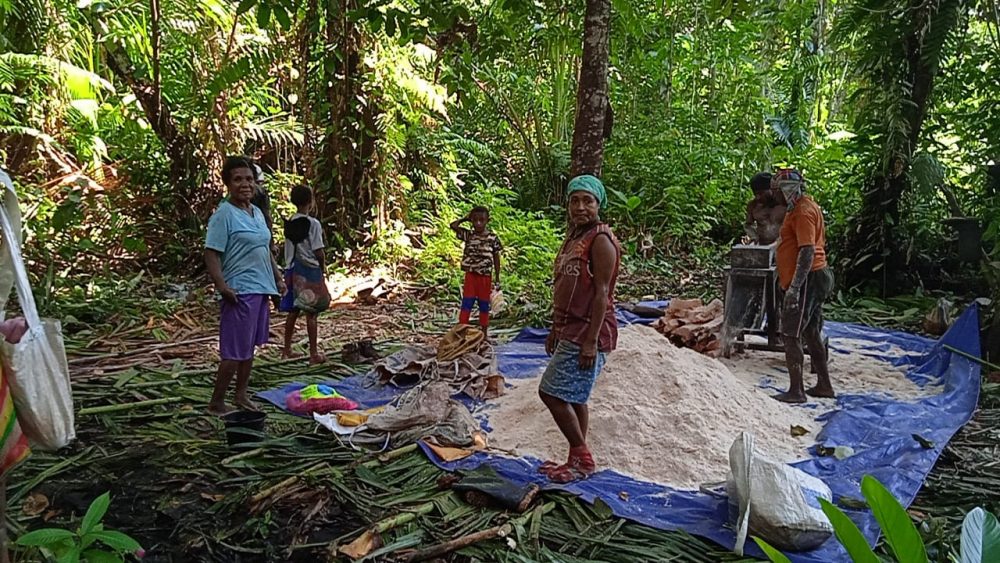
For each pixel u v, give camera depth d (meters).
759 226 6.03
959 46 8.10
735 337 5.87
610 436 3.98
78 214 8.62
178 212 9.10
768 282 5.76
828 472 3.77
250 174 4.36
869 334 6.79
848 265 8.67
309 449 4.02
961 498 3.52
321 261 5.66
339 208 9.33
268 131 9.48
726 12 7.00
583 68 4.88
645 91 12.85
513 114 12.92
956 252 8.67
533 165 12.99
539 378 4.94
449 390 4.49
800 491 3.06
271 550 3.01
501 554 2.96
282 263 8.66
